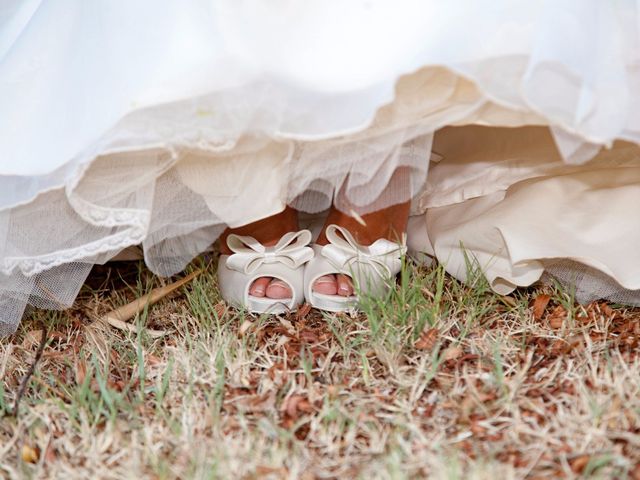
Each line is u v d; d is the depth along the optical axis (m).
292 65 1.12
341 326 1.46
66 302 1.46
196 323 1.52
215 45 1.13
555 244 1.43
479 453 1.09
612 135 1.08
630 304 1.49
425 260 1.70
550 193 1.48
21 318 1.54
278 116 1.15
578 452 1.08
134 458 1.11
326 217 1.68
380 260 1.48
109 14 1.20
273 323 1.50
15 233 1.34
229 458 1.10
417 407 1.21
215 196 1.30
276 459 1.09
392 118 1.17
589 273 1.48
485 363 1.31
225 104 1.14
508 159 1.51
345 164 1.24
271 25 1.13
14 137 1.28
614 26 1.11
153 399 1.28
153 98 1.13
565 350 1.34
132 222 1.26
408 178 1.34
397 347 1.34
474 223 1.52
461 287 1.57
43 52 1.28
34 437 1.20
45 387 1.31
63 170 1.22
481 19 1.08
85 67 1.22
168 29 1.16
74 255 1.32
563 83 1.04
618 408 1.17
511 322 1.46
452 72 1.10
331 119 1.15
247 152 1.24
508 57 1.07
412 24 1.11
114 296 1.66
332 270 1.50
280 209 1.34
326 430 1.16
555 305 1.53
